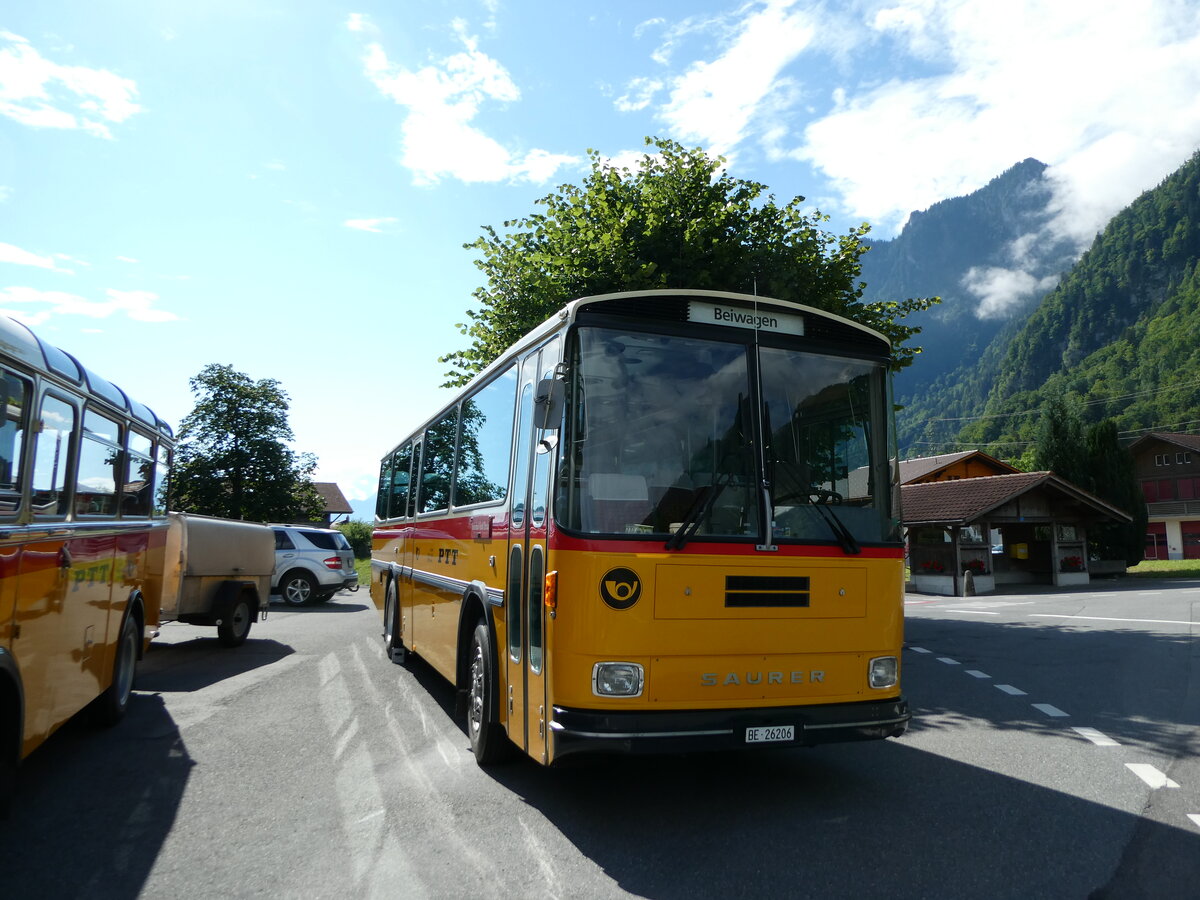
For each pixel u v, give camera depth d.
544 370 5.81
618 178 14.83
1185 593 25.86
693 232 13.77
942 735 7.64
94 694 6.75
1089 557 38.16
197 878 4.26
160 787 5.84
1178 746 7.17
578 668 4.83
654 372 5.34
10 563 4.76
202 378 49.00
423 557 9.65
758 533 5.23
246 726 7.73
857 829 4.99
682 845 4.73
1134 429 109.69
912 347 16.00
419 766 6.41
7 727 4.81
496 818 5.20
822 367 5.73
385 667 11.30
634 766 6.46
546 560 5.09
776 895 4.04
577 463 5.06
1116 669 11.48
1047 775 6.24
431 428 10.02
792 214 14.82
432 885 4.18
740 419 5.42
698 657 4.96
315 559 23.12
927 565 32.81
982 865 4.42
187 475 47.69
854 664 5.36
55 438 5.64
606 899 4.00
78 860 4.50
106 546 7.10
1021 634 16.05
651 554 4.96
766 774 6.25
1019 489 31.66
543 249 14.98
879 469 5.74
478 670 6.70
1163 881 4.21
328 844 4.75
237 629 13.44
